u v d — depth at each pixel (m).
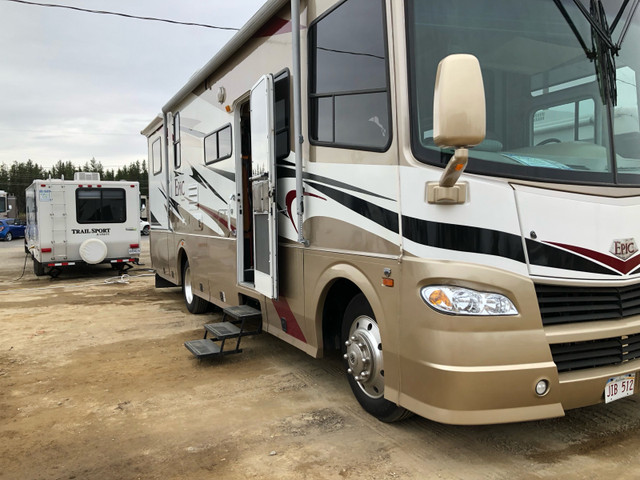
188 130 6.91
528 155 2.90
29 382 4.59
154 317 7.29
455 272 2.65
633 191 3.04
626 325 2.87
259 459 3.06
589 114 3.08
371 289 3.17
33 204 12.55
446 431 3.32
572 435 3.21
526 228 2.72
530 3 3.08
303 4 3.98
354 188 3.35
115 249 12.38
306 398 4.00
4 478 2.95
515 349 2.62
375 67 3.15
